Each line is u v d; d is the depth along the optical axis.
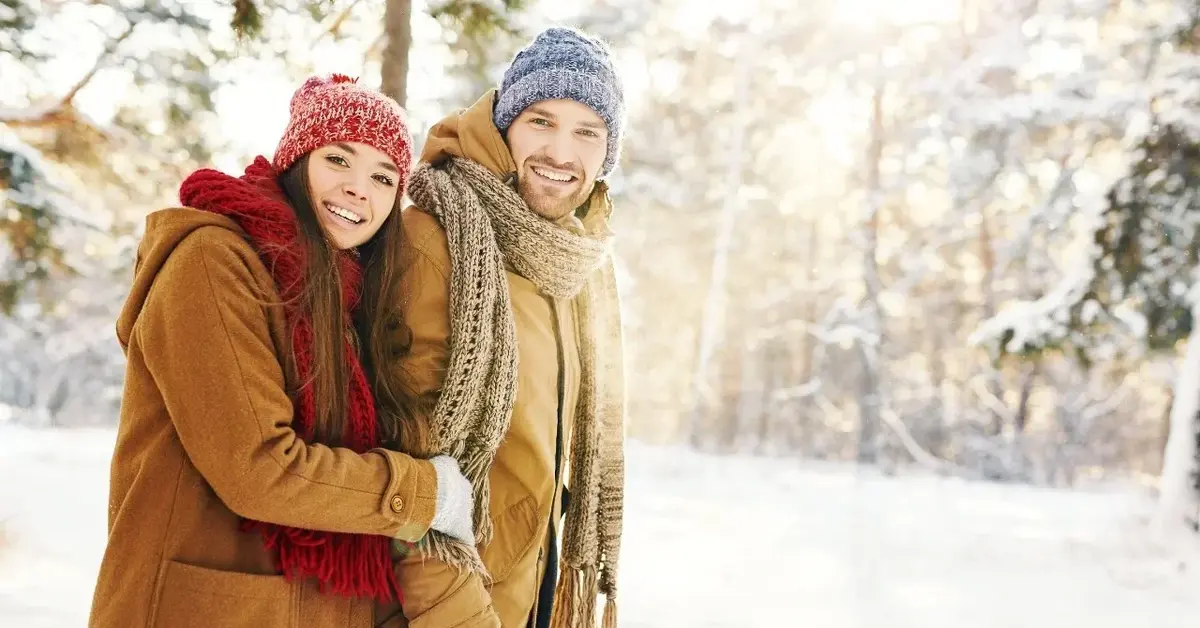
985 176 18.72
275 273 1.57
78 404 26.81
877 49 20.39
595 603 2.29
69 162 7.02
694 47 21.11
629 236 21.38
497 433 1.83
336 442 1.60
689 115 21.83
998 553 7.89
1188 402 8.80
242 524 1.51
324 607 1.58
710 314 21.08
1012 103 17.62
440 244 1.92
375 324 1.77
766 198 22.22
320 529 1.52
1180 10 9.69
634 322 24.69
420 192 2.00
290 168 1.70
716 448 21.42
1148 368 15.12
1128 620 5.75
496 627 1.76
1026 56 18.16
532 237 1.98
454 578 1.71
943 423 23.62
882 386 20.25
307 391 1.56
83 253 7.71
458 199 1.96
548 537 2.06
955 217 21.14
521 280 2.03
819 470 16.09
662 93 21.72
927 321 24.34
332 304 1.61
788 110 21.50
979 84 18.70
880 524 9.38
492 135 2.06
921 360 25.30
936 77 19.48
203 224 1.50
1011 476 20.78
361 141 1.67
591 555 2.26
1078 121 16.64
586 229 2.31
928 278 23.44
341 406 1.61
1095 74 16.69
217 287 1.46
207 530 1.48
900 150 21.03
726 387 26.64
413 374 1.81
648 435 27.34
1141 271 9.49
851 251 23.11
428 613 1.70
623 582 5.76
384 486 1.58
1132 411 22.62
